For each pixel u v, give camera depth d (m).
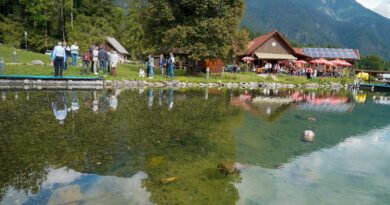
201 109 14.56
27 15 64.62
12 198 5.04
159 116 12.12
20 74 21.50
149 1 32.91
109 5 76.75
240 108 15.70
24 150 7.27
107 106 13.78
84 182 5.73
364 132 11.72
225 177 6.39
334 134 11.06
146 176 6.18
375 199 5.85
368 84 41.41
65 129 9.27
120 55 63.38
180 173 6.44
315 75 44.44
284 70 48.88
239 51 35.25
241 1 32.84
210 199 5.39
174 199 5.30
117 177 6.04
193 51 30.97
